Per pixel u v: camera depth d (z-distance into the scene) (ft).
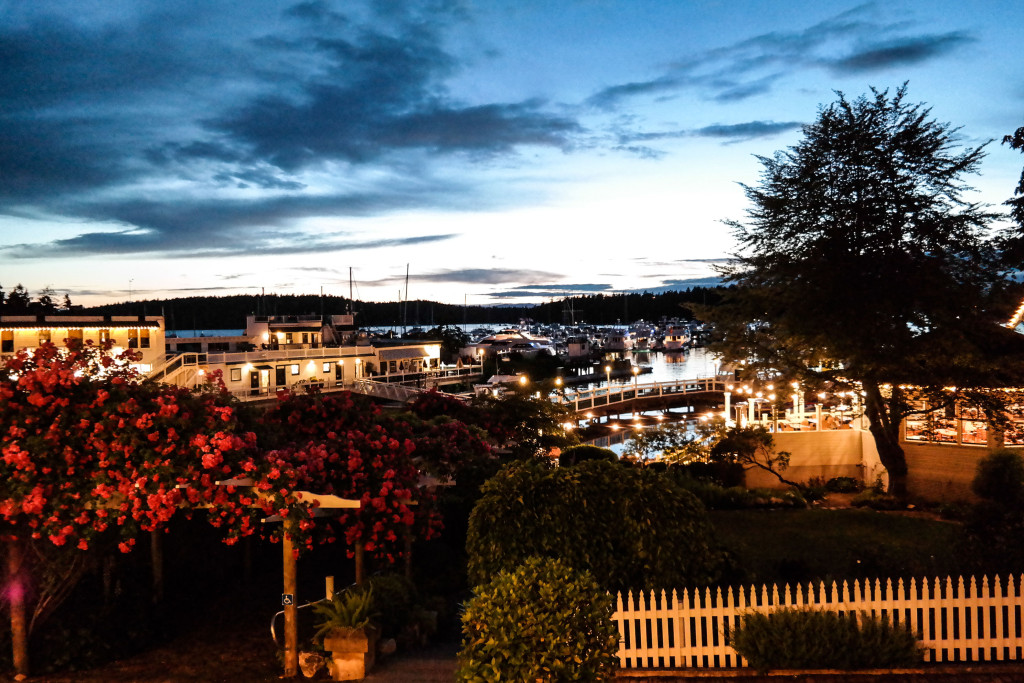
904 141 67.62
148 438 27.91
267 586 44.57
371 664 30.71
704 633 30.01
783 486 77.97
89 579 38.86
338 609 31.40
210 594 42.86
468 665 23.31
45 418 28.25
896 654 26.61
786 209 72.33
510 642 22.50
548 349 447.42
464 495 49.70
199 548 44.86
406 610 35.83
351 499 32.40
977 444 69.05
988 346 65.87
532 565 24.44
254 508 29.30
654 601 28.09
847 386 70.28
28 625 32.30
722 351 76.48
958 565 32.60
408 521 33.63
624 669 27.78
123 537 27.63
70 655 32.24
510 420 68.13
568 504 32.09
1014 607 27.30
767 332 73.46
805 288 68.28
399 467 35.09
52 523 27.20
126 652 33.94
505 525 32.01
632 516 31.91
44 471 27.25
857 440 79.71
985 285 65.51
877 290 64.90
